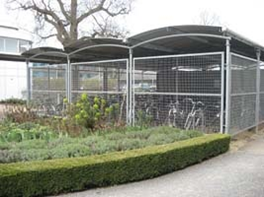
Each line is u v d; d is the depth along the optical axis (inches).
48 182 182.5
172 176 222.2
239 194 184.4
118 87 448.5
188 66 377.1
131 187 198.5
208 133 332.2
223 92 327.9
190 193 186.1
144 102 390.9
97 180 196.5
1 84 1012.5
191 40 396.2
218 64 367.2
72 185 189.0
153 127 339.6
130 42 389.7
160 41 402.9
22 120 370.9
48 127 327.3
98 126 319.3
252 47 427.5
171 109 380.8
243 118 372.5
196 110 362.3
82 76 484.4
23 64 1058.1
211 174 225.3
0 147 233.3
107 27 800.3
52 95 502.0
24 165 185.0
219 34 343.0
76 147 227.8
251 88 401.7
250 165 249.1
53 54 512.4
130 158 207.5
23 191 176.6
